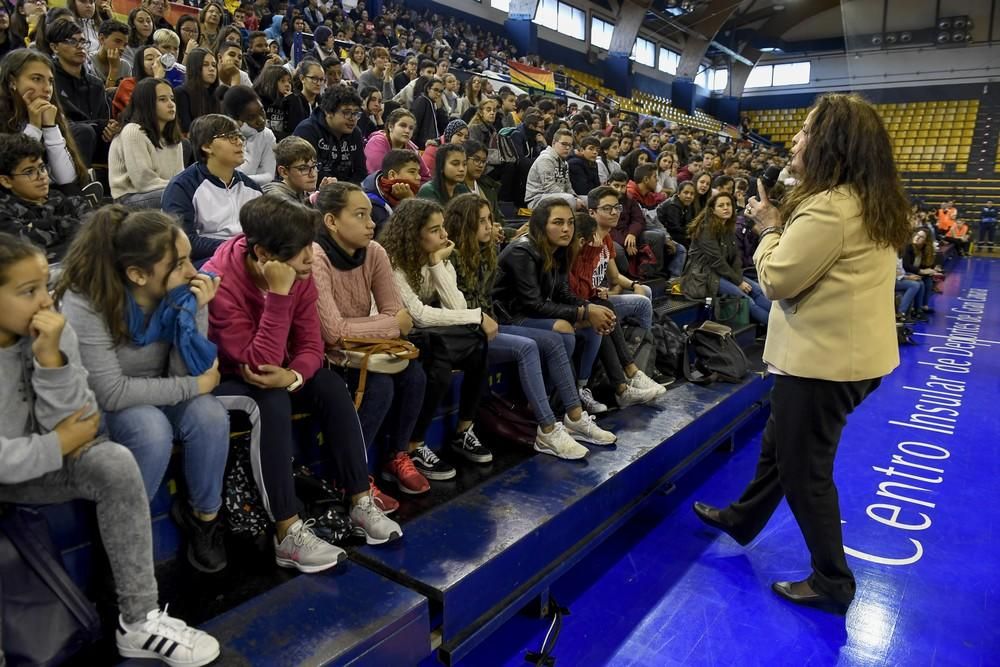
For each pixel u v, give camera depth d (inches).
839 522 79.0
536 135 229.9
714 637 76.8
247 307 69.3
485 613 69.2
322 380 72.9
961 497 113.7
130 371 59.9
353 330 81.7
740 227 224.5
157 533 66.3
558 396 113.3
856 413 159.5
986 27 725.3
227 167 97.6
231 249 70.0
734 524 93.4
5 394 49.3
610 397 127.4
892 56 792.3
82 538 60.1
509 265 111.8
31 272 47.5
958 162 740.7
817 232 69.5
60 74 124.2
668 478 107.0
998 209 675.4
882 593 85.8
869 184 69.0
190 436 60.9
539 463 95.0
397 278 93.0
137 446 57.0
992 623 79.8
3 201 77.5
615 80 764.0
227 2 286.2
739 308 186.4
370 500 73.1
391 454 87.3
